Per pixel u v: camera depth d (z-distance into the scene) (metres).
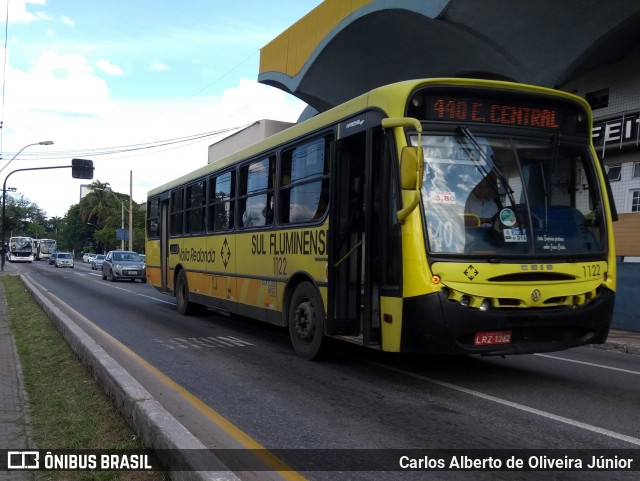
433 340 5.93
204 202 12.66
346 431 5.23
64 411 5.73
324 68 19.31
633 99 14.63
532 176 6.52
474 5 13.00
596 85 15.73
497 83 6.51
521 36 13.66
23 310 14.73
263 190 9.74
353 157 7.61
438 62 17.09
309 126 8.33
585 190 6.79
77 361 7.89
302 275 8.37
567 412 5.84
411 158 5.75
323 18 18.41
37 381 7.07
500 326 5.99
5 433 5.19
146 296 20.64
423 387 6.85
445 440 4.99
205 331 11.52
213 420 5.56
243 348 9.49
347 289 7.49
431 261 5.98
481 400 6.27
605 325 6.55
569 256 6.39
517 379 7.34
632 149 14.67
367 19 16.02
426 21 14.95
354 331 7.49
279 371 7.70
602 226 6.75
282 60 21.36
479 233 6.16
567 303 6.30
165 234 15.88
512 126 6.59
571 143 6.82
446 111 6.41
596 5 12.35
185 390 6.70
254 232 9.97
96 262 51.28
